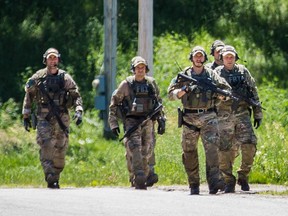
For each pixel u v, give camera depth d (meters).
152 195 28.31
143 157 36.03
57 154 36.75
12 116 58.50
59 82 36.25
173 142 46.22
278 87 64.88
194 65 32.16
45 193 28.91
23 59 66.31
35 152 51.03
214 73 32.28
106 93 57.31
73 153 51.06
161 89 60.88
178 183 41.41
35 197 26.70
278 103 58.47
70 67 65.06
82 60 65.94
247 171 35.50
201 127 31.88
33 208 23.64
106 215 22.27
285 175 41.16
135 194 28.73
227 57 35.06
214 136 31.77
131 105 34.94
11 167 48.22
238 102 34.97
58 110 36.25
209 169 31.67
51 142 36.09
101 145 53.41
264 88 62.28
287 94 61.81
